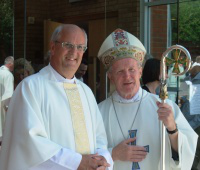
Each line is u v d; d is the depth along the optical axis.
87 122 2.37
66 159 2.09
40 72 2.35
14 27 4.67
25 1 4.72
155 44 5.29
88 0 5.42
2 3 4.61
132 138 2.55
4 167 2.14
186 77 4.41
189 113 4.37
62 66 2.31
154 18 5.31
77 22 5.35
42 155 2.03
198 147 4.30
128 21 5.44
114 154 2.50
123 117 2.65
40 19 4.92
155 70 3.28
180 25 4.80
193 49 4.73
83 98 2.42
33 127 2.05
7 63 4.51
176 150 2.49
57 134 2.20
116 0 5.46
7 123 2.18
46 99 2.22
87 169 2.11
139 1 5.39
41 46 4.88
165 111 2.36
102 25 5.49
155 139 2.55
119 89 2.61
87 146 2.31
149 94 2.73
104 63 2.67
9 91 4.31
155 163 2.52
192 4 4.73
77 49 2.28
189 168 2.53
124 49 2.55
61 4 5.14
